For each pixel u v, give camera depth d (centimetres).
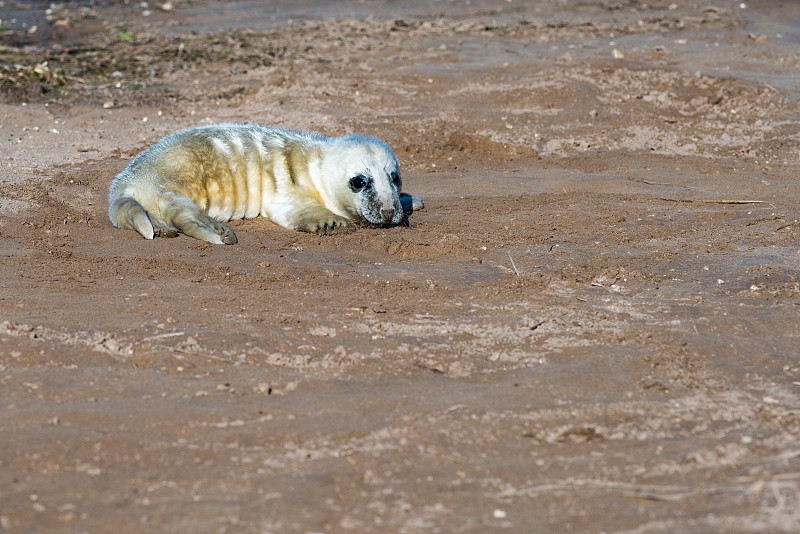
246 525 1469
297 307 2503
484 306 2538
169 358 2125
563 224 3400
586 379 2059
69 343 2197
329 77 5478
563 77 5422
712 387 2044
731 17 7525
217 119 4869
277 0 8688
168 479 1614
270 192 3481
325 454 1716
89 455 1688
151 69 6081
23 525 1455
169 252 3009
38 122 4797
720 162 4319
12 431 1761
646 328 2359
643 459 1703
